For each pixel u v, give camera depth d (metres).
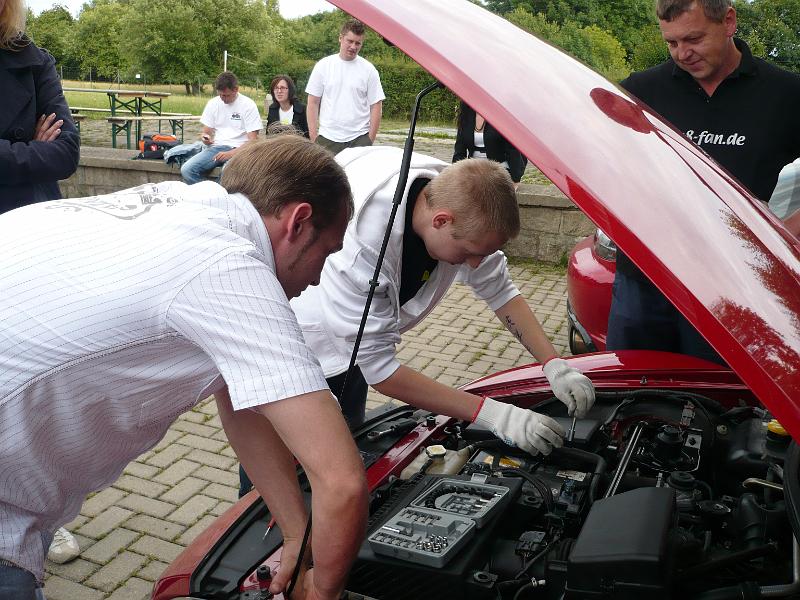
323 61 7.62
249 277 1.24
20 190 2.97
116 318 1.23
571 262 4.39
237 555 1.66
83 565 2.96
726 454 2.12
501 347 5.19
